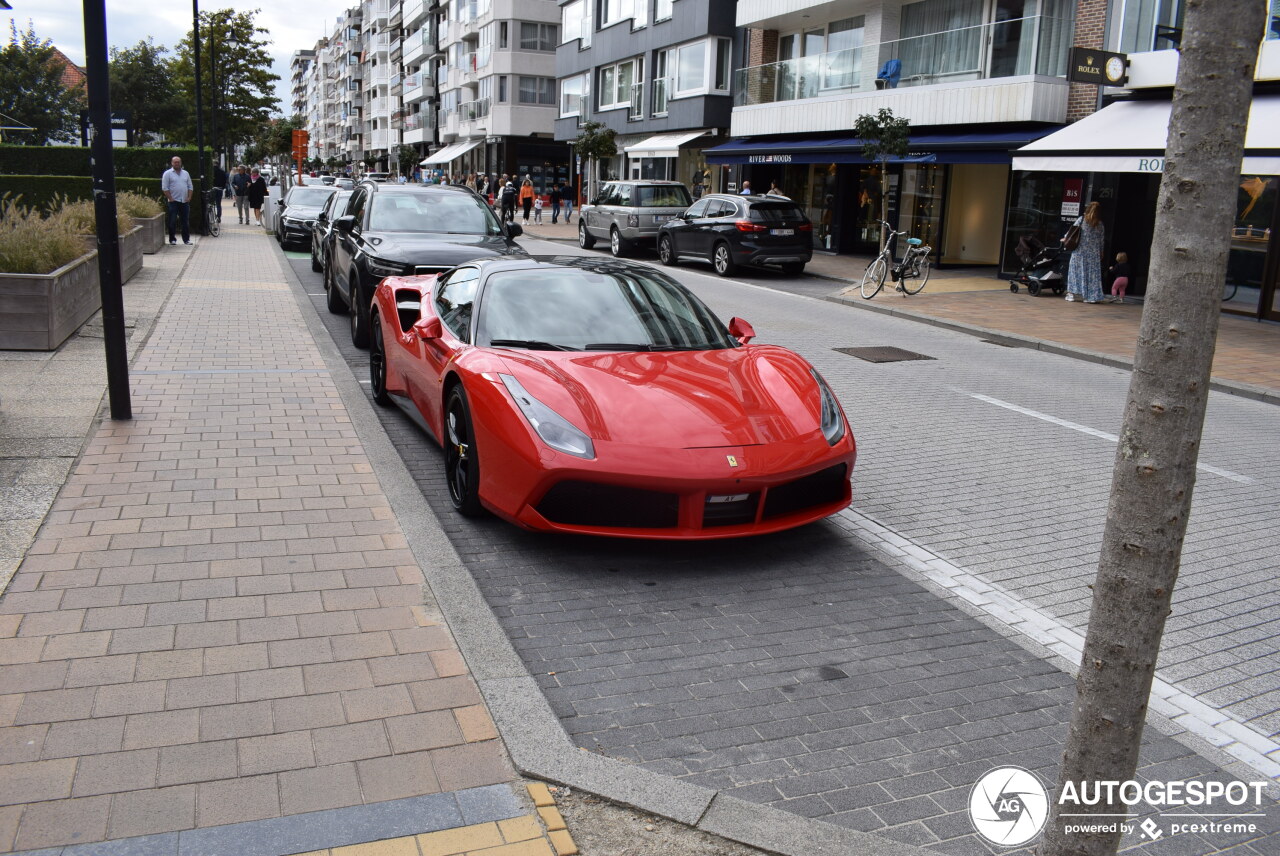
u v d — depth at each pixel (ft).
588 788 8.96
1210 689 11.89
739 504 14.46
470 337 17.84
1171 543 5.89
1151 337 5.76
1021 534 17.13
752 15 89.20
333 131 462.19
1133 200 55.72
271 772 8.91
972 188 75.00
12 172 105.50
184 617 11.78
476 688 10.55
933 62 70.74
